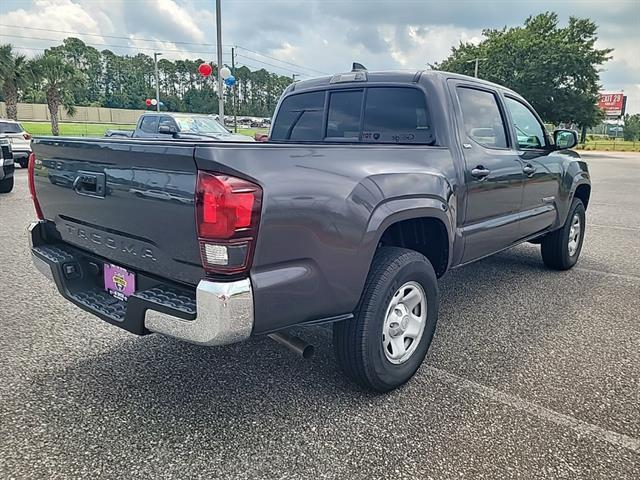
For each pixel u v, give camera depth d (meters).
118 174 2.42
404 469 2.23
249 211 2.06
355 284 2.55
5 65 29.97
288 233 2.21
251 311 2.13
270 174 2.15
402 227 3.24
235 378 3.04
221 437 2.45
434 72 3.63
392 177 2.75
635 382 3.03
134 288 2.56
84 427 2.52
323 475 2.19
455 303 4.47
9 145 10.84
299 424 2.56
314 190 2.31
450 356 3.38
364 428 2.53
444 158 3.31
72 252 2.97
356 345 2.66
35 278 4.97
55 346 3.44
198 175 2.05
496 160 3.83
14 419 2.57
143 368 3.14
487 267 5.74
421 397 2.84
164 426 2.54
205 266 2.10
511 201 4.11
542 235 5.07
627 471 2.22
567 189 5.14
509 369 3.19
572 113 40.62
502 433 2.50
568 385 2.99
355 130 3.99
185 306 2.20
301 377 3.05
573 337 3.71
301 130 4.40
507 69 42.50
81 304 2.70
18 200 10.11
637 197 13.07
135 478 2.16
